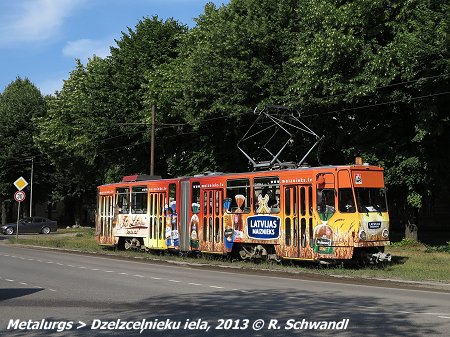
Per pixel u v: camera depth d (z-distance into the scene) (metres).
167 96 31.28
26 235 46.66
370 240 18.34
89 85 37.31
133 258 24.73
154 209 25.86
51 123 43.19
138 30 37.38
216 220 22.41
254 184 20.94
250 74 26.88
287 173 19.75
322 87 23.73
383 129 25.73
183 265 21.88
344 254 18.11
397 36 22.16
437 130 22.95
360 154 25.62
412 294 12.92
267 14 28.09
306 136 28.80
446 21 20.36
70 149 41.12
